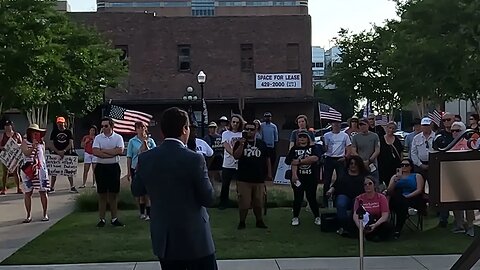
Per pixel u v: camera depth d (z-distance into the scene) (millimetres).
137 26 44062
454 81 24453
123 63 38031
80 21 43469
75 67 29266
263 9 117500
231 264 8945
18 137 17453
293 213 12531
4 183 17641
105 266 8914
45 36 21625
